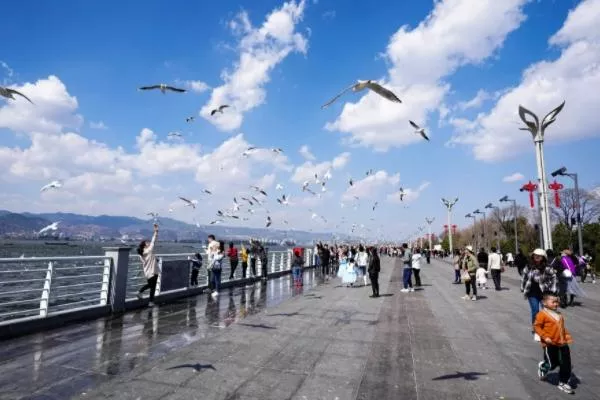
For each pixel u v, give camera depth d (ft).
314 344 23.00
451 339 24.82
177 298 40.83
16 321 23.26
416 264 56.59
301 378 17.26
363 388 16.26
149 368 17.95
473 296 43.27
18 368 17.46
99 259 30.53
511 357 21.01
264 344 22.68
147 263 35.24
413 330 27.37
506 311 35.81
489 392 16.03
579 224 78.64
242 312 33.37
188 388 15.69
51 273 25.89
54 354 19.67
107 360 18.97
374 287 45.62
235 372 17.75
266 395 15.26
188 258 44.70
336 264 100.17
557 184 81.87
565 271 38.75
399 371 18.49
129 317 29.81
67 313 27.04
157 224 36.40
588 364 20.12
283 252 83.41
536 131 65.10
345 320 30.58
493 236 231.71
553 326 16.69
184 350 20.98
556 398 15.55
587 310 37.19
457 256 63.16
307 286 57.00
